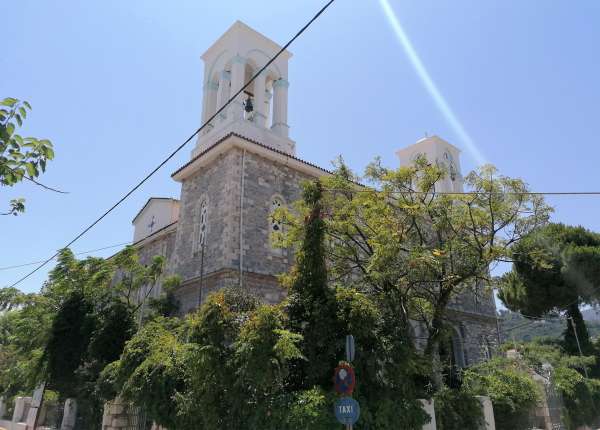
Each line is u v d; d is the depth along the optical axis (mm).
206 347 9945
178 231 25281
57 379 19547
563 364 24641
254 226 21594
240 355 9664
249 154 22812
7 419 23625
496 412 15828
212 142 25469
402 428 10094
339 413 8578
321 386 10188
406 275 14156
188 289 22250
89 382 17656
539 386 18484
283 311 11141
